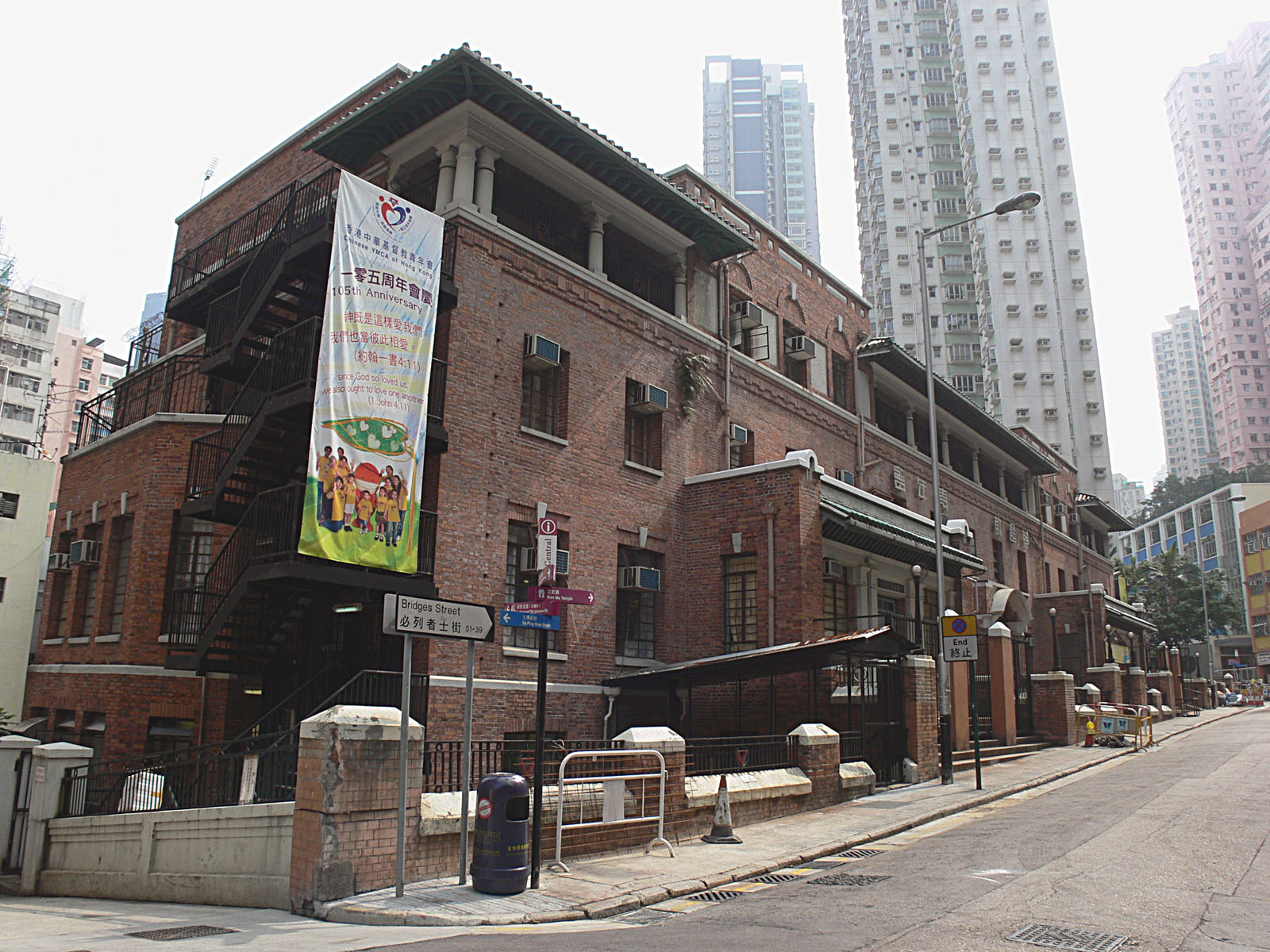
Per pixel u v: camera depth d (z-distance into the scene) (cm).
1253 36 17888
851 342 3078
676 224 2278
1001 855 1134
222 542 1895
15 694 3397
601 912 883
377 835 933
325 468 1387
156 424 1944
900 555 2347
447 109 1834
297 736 1354
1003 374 7681
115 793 1341
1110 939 731
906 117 9581
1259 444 15900
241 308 1747
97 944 757
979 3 8831
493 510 1750
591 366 2025
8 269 7394
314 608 1563
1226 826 1297
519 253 1894
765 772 1487
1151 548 14188
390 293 1513
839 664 1748
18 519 3541
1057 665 3622
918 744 1906
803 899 928
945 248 9006
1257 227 16600
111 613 1984
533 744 1218
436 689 1566
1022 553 4306
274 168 2369
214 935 796
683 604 2148
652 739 1259
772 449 2566
